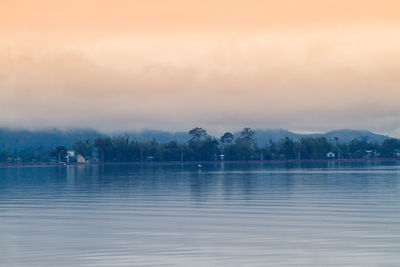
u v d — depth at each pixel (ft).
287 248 177.78
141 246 182.80
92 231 212.43
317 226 217.36
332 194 369.30
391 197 340.59
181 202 322.75
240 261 162.81
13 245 186.29
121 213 267.18
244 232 205.87
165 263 160.97
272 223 226.79
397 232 201.98
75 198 358.02
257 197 353.31
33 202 330.54
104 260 164.35
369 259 163.12
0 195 391.24
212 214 259.39
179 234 203.41
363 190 406.41
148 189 444.96
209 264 159.94
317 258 164.96
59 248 180.86
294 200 327.26
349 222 226.79
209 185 499.51
